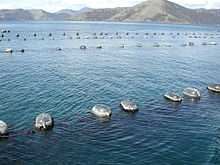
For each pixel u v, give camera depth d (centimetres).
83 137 3931
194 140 3888
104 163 3331
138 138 3938
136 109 4875
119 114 4722
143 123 4419
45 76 6969
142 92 5916
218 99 5603
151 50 12225
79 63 8800
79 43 14038
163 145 3747
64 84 6309
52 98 5381
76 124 4316
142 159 3425
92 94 5684
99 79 6838
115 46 13288
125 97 5572
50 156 3453
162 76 7350
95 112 4662
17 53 10262
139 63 9088
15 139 3812
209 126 4356
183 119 4609
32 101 5200
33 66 8094
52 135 3956
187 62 9538
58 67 8081
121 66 8512
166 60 9800
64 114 4678
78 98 5428
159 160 3403
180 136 4006
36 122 4156
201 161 3375
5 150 3553
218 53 11925
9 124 4253
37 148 3619
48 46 12444
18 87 5991
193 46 14275
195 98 5603
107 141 3841
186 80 7019
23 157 3419
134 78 7044
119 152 3575
